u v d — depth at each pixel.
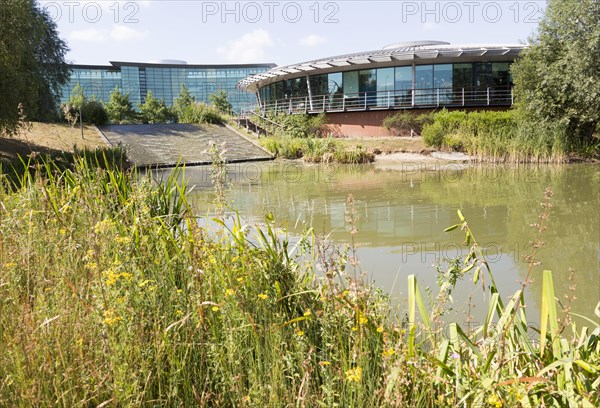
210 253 2.79
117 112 45.91
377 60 30.72
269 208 11.13
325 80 34.44
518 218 9.47
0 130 17.38
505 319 2.43
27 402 1.77
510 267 6.16
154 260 2.77
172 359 2.08
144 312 2.29
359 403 1.89
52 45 30.62
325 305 2.42
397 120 30.58
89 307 2.15
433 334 2.46
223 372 2.09
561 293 5.25
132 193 4.28
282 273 2.83
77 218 3.46
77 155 4.97
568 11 20.25
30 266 2.63
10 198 3.99
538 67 21.81
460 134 25.31
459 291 5.06
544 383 2.05
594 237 7.67
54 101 31.30
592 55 19.86
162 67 61.59
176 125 34.16
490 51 29.23
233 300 2.38
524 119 23.16
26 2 16.78
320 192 13.94
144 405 1.94
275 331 2.28
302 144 27.97
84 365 1.92
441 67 31.30
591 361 2.34
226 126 35.22
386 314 2.72
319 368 2.25
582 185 14.02
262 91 42.66
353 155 24.75
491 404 1.99
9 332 2.08
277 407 1.92
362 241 7.79
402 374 2.03
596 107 20.58
